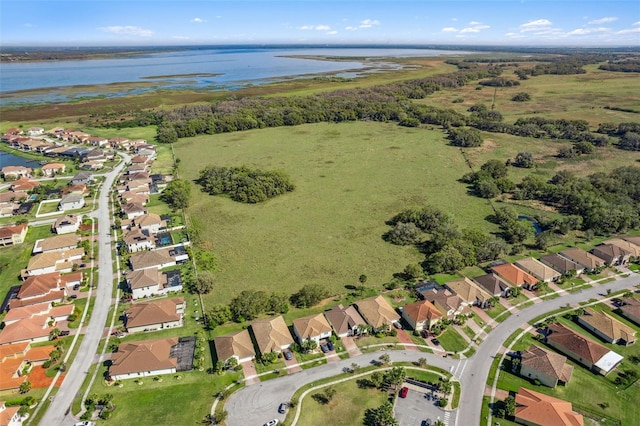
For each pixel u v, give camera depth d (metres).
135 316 93.00
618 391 76.75
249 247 128.50
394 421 67.06
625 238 129.88
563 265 113.38
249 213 152.62
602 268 115.06
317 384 77.25
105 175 192.38
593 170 190.75
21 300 99.44
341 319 91.25
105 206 158.38
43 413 71.75
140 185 174.00
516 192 165.00
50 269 114.31
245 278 112.25
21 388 75.50
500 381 78.50
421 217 139.62
